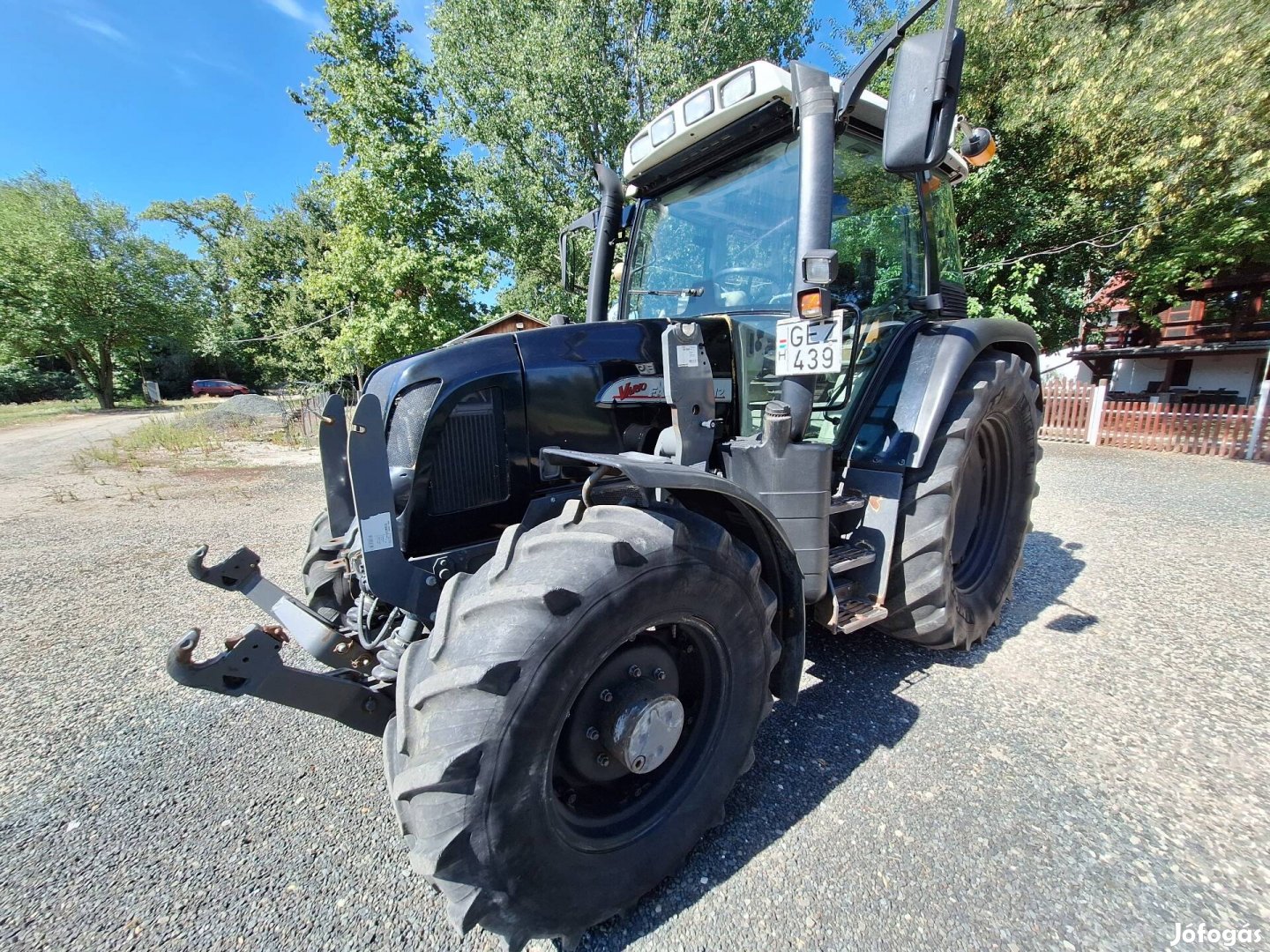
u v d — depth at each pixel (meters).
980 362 2.58
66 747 2.12
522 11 13.71
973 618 2.59
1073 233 9.46
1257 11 7.41
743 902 1.46
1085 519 4.98
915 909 1.42
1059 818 1.70
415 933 1.40
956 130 2.78
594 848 1.37
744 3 12.45
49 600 3.46
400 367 1.87
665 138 2.38
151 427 12.29
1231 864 1.53
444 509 1.78
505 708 1.17
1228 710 2.22
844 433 2.46
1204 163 8.02
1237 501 5.61
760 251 2.36
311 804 1.83
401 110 11.57
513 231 14.64
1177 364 15.08
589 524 1.44
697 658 1.60
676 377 1.81
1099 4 9.03
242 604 3.40
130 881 1.55
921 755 1.98
